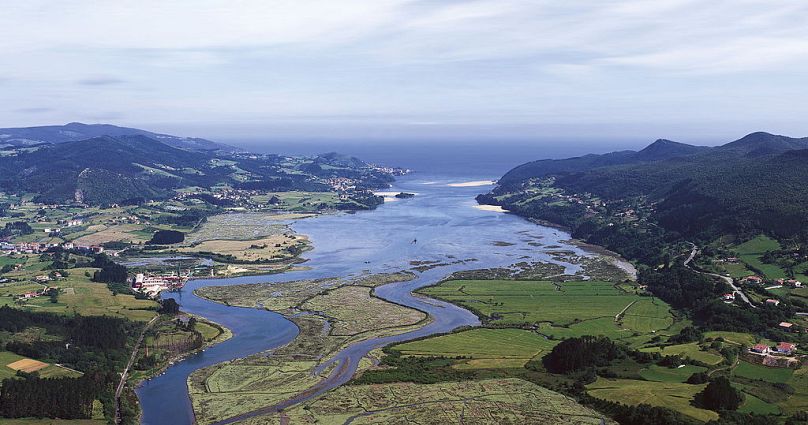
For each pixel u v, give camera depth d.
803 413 166.50
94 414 178.38
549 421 172.38
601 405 180.88
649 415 168.88
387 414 178.25
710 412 170.62
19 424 167.62
